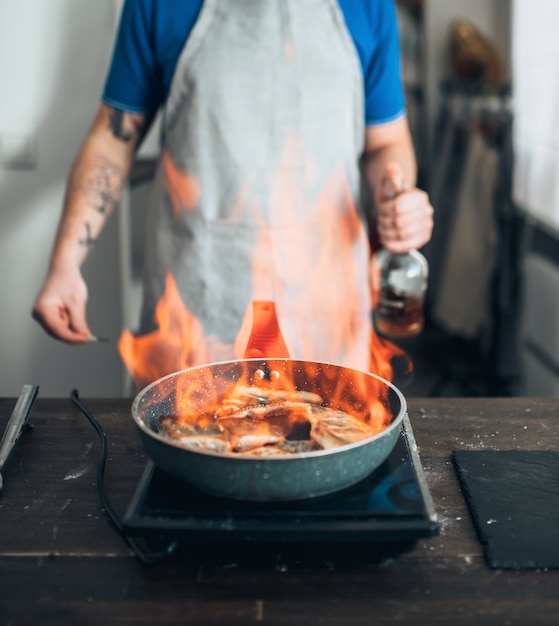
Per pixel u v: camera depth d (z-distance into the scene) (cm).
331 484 82
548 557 84
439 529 86
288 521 80
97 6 204
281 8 170
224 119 172
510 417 122
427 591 80
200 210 175
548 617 77
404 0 428
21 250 219
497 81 400
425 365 380
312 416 97
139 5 170
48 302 157
